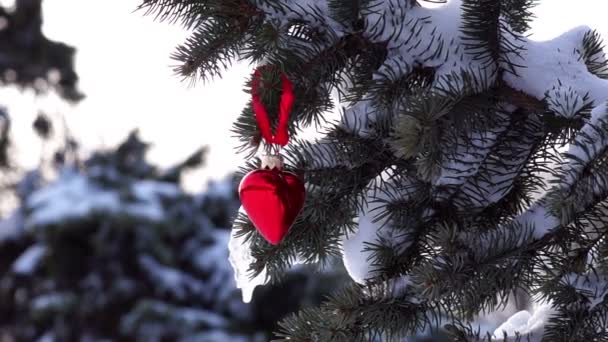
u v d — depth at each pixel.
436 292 1.36
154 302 7.48
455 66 1.43
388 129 1.44
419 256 1.47
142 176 8.39
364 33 1.42
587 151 1.37
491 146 1.44
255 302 7.21
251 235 1.47
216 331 7.36
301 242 1.47
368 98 1.44
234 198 8.22
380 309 1.43
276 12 1.40
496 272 1.39
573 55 1.47
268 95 1.39
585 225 1.42
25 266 7.53
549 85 1.43
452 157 1.41
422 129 1.32
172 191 7.92
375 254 1.47
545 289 1.42
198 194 8.20
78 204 7.43
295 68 1.39
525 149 1.45
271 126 1.40
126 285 7.56
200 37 1.43
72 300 7.45
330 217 1.46
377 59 1.43
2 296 7.82
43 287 7.59
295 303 6.93
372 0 1.42
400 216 1.46
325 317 1.44
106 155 8.23
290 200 1.37
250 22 1.40
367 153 1.44
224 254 7.94
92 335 7.55
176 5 1.44
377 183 1.48
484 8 1.41
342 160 1.44
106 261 7.55
